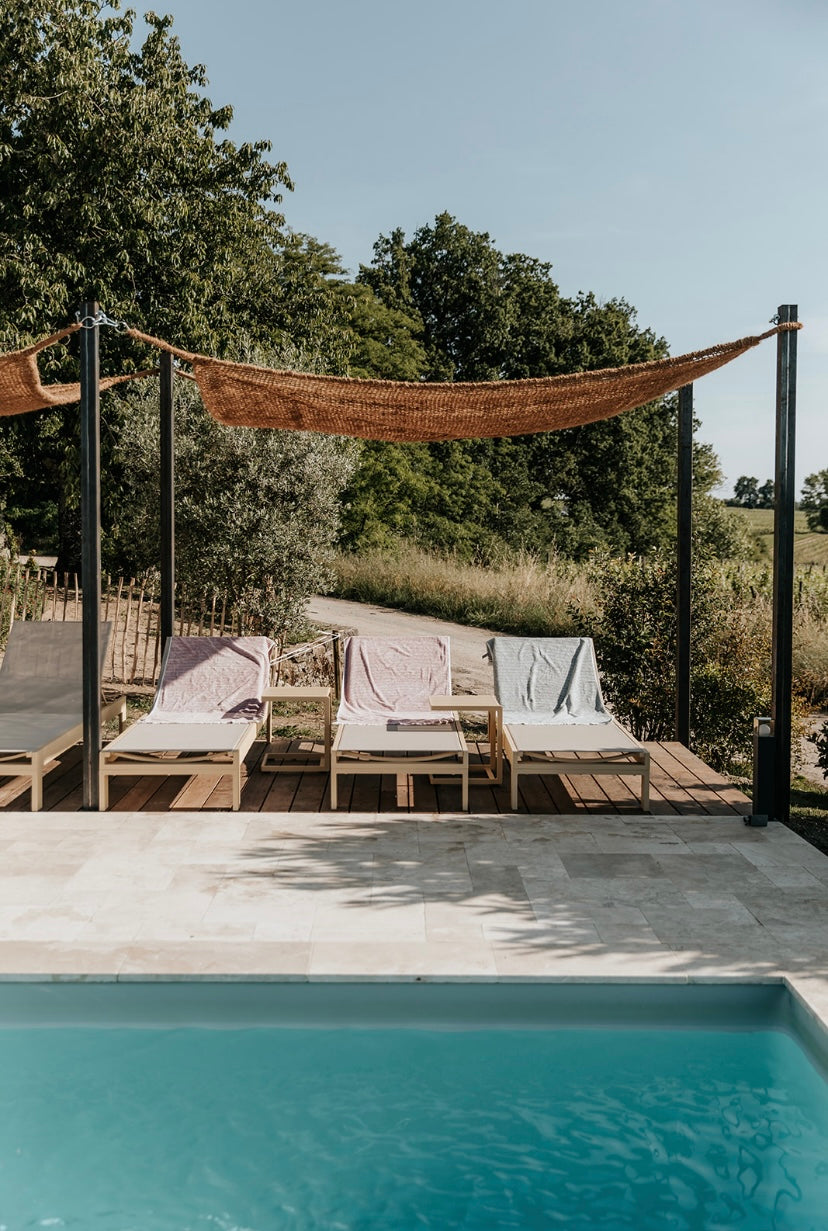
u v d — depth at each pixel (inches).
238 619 510.9
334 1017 161.2
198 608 542.6
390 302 1551.4
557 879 205.2
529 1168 128.7
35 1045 155.6
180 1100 142.2
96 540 247.6
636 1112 140.3
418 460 1389.0
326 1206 122.1
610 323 1636.3
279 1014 161.2
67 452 714.8
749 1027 160.2
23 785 282.4
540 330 1612.9
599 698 304.2
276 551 528.1
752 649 367.9
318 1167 129.0
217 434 533.0
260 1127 136.9
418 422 286.7
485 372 1594.5
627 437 1579.7
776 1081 147.6
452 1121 138.3
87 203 645.3
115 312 661.3
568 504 1603.1
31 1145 132.9
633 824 245.0
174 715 292.5
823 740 325.1
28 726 278.4
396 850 223.9
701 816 252.1
